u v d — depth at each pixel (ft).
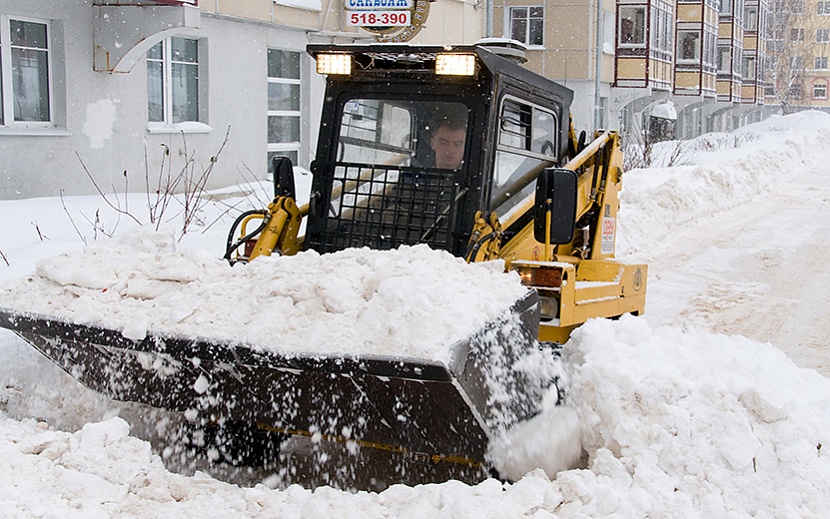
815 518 12.68
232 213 41.06
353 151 18.86
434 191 17.90
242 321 13.56
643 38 109.70
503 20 99.04
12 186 39.60
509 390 13.71
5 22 39.29
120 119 44.68
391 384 12.77
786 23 228.63
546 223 17.31
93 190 43.42
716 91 159.53
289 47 56.95
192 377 14.38
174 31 42.73
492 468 13.91
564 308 17.49
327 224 18.92
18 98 40.34
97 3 42.52
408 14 39.04
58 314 14.57
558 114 21.03
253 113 54.39
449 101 18.01
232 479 15.92
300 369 12.75
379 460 16.40
